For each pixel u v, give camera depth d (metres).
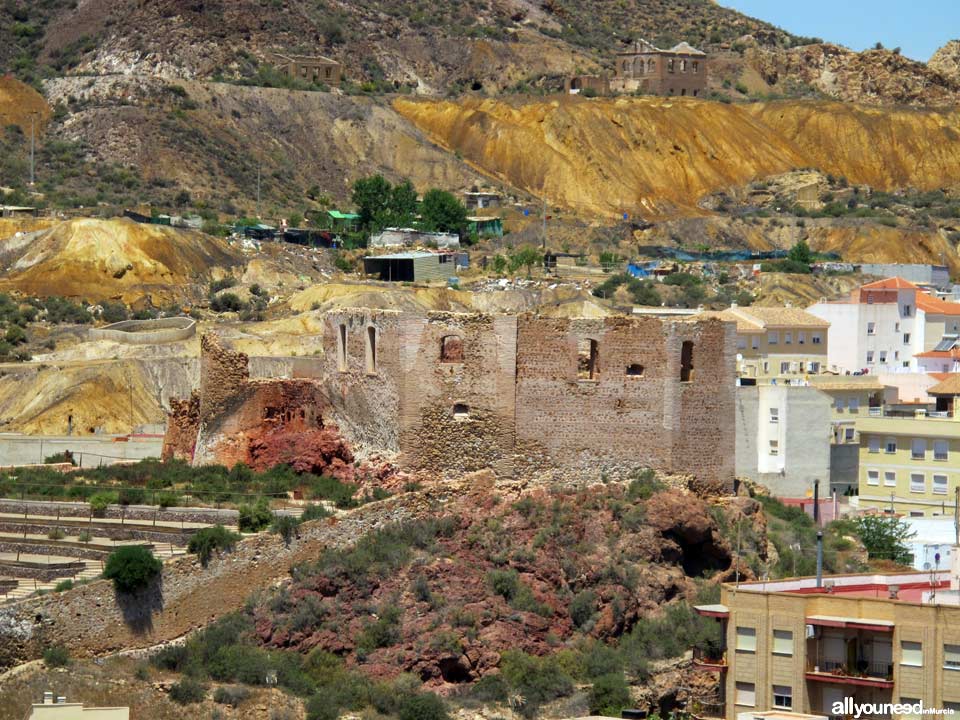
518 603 126.88
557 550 131.00
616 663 122.88
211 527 129.25
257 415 147.00
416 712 116.69
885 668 102.31
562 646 125.62
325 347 145.38
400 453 136.88
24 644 117.44
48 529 135.12
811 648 103.81
